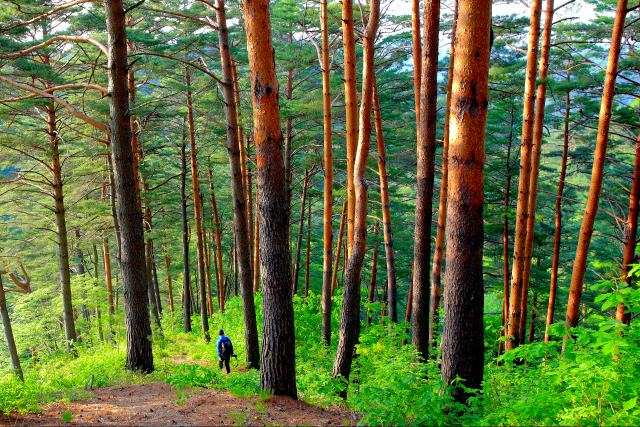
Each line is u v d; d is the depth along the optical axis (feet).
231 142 38.14
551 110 55.67
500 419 16.89
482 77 18.43
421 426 17.74
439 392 19.57
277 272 23.90
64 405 23.48
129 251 33.53
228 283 116.37
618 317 31.89
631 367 16.62
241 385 26.27
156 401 24.61
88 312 90.17
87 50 56.24
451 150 19.33
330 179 38.63
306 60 53.01
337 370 29.37
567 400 15.94
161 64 51.11
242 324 56.49
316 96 50.98
